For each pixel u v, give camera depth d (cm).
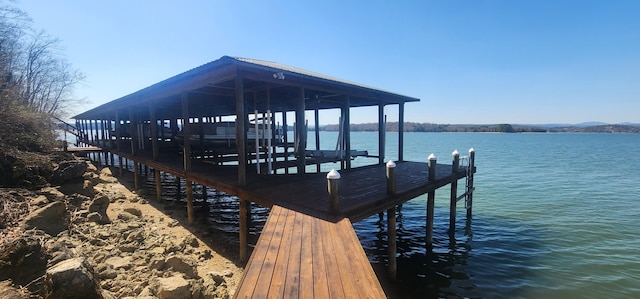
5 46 1844
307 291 285
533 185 2061
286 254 373
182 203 1308
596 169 2889
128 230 831
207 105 1574
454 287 716
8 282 441
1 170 939
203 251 752
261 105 1522
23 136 1325
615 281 741
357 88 988
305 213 553
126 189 1450
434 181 888
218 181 820
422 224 1180
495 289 708
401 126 1390
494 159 3884
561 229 1125
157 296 506
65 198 962
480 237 1043
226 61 638
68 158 1520
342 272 324
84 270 422
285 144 1598
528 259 865
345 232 452
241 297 275
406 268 810
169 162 1249
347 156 1127
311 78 788
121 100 1496
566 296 678
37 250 489
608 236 1050
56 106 2972
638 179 2305
